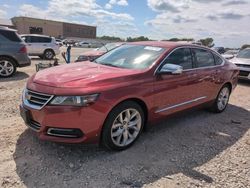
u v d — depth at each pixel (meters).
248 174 3.77
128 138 4.25
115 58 5.09
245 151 4.50
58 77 3.97
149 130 5.09
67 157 3.88
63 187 3.23
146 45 5.25
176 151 4.31
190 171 3.74
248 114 6.70
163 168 3.77
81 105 3.58
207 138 4.93
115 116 3.89
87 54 11.91
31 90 3.88
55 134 3.71
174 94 4.86
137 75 4.23
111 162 3.82
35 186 3.22
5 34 9.98
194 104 5.50
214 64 6.13
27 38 19.11
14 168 3.55
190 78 5.18
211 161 4.07
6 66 10.09
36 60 18.91
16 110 5.79
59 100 3.59
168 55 4.83
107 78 3.93
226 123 5.85
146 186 3.34
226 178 3.63
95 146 4.05
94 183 3.33
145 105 4.32
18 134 4.54
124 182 3.38
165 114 4.79
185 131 5.19
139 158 3.99
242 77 11.12
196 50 5.59
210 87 5.90
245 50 12.45
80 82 3.76
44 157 3.85
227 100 6.80
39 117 3.72
